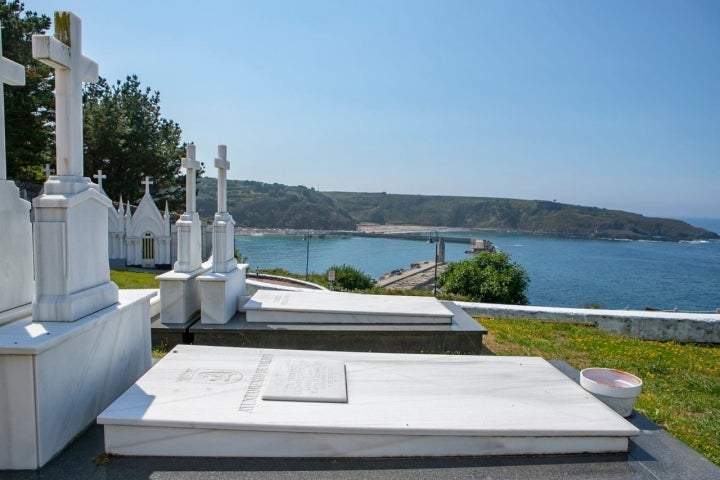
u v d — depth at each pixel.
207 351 4.29
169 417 2.97
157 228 20.20
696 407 4.96
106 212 3.90
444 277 15.81
